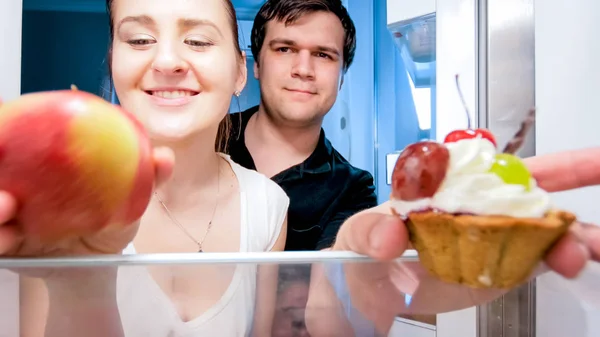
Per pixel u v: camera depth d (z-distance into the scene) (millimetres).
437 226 208
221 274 201
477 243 201
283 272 205
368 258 211
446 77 475
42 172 169
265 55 677
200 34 458
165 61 436
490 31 443
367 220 220
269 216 552
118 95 472
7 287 179
